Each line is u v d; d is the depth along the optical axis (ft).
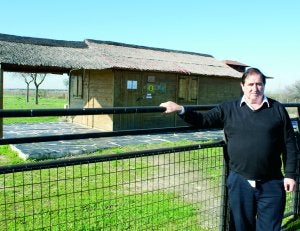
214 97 70.90
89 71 62.85
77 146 40.63
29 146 39.52
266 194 10.84
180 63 67.87
